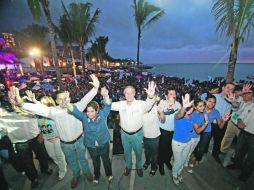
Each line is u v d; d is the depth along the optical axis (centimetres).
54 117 254
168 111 296
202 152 318
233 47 446
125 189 283
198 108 274
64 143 266
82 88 1181
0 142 272
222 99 356
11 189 286
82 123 266
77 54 3462
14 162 287
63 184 299
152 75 1888
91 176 303
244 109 299
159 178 305
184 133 257
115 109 282
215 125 342
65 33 1530
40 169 336
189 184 290
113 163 351
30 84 1284
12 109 273
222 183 292
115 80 1695
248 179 302
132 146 290
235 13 406
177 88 1064
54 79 1727
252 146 279
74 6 1270
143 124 282
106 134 271
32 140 282
